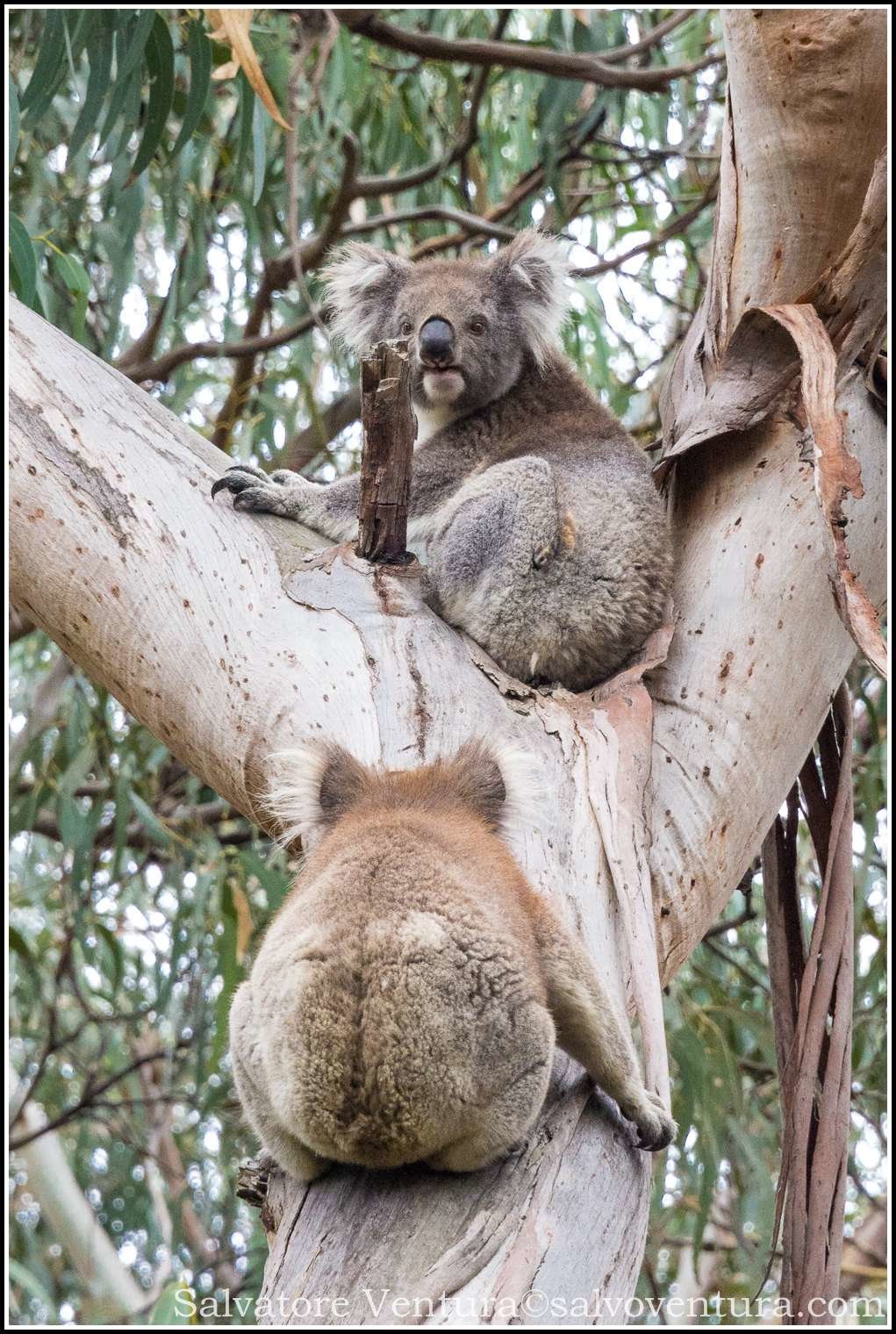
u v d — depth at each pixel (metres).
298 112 9.43
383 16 10.09
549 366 7.70
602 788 4.87
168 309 9.35
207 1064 8.62
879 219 5.95
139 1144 10.57
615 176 11.88
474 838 3.73
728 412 6.18
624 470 6.62
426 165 10.62
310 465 10.88
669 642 5.84
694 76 11.27
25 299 7.43
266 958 3.34
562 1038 3.68
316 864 3.62
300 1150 3.49
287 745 4.95
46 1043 11.09
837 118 6.16
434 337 7.21
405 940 3.15
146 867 9.64
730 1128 8.10
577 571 6.18
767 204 6.39
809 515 5.96
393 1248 3.27
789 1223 5.23
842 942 5.66
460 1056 3.14
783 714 5.66
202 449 6.00
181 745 5.30
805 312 5.88
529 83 10.05
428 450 7.43
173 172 9.14
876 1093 9.26
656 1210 8.88
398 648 5.20
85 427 5.57
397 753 4.83
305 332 9.68
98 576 5.31
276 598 5.33
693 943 5.30
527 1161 3.48
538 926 3.62
